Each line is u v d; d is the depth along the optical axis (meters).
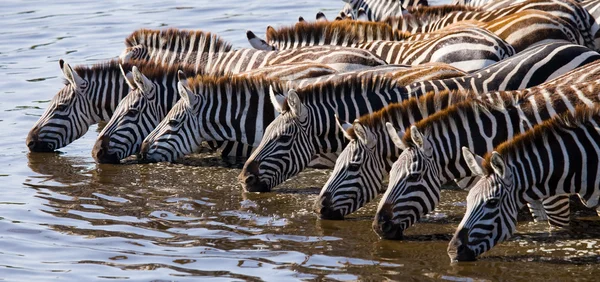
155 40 35.44
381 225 21.78
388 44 32.56
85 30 50.59
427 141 21.86
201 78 28.55
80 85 31.95
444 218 23.45
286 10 55.78
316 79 28.25
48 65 42.53
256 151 25.97
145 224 23.56
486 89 26.28
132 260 20.98
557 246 21.19
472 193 20.22
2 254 21.45
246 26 50.72
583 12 33.06
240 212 24.38
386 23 34.16
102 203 25.38
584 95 23.05
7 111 35.38
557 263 20.16
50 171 28.83
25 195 26.20
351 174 23.31
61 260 21.08
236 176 27.73
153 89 30.23
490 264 20.17
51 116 31.56
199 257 21.09
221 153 30.34
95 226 23.45
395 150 23.58
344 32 33.81
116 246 21.95
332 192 23.34
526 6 33.56
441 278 19.48
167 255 21.28
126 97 30.39
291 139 25.69
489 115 22.75
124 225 23.50
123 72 30.88
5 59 44.09
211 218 23.94
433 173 21.92
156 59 35.22
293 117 25.72
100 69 32.38
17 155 30.84
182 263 20.73
